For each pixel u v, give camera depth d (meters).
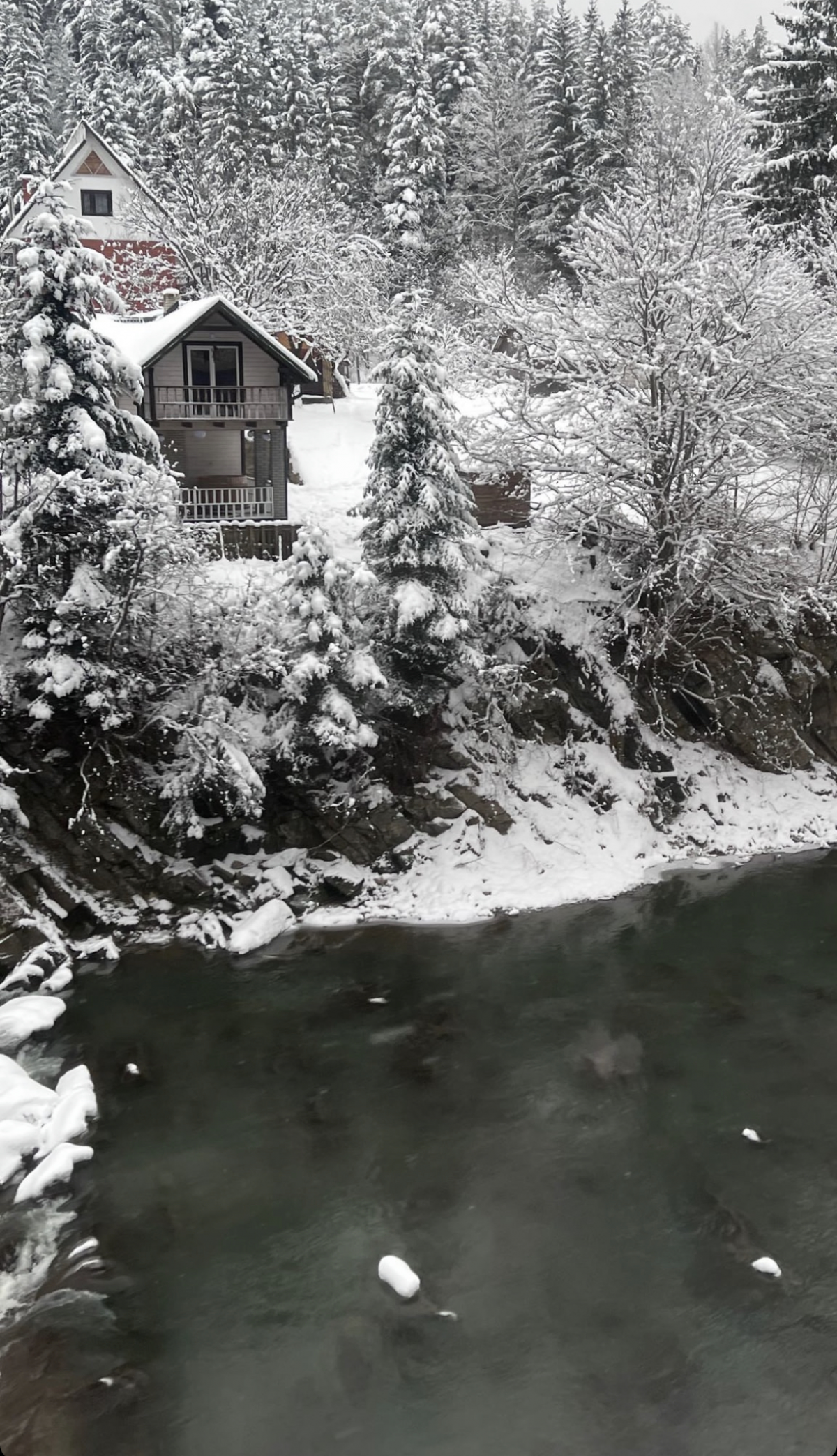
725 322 21.50
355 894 19.83
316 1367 9.67
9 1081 13.83
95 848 18.84
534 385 24.77
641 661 23.33
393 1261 10.83
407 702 20.86
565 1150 12.90
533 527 24.47
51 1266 10.98
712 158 22.88
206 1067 14.73
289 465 30.86
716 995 16.72
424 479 19.98
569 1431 8.97
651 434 22.41
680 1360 9.70
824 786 24.53
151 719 18.98
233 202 36.81
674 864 21.91
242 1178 12.40
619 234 22.02
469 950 18.33
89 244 41.47
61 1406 9.23
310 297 36.75
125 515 17.64
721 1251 11.11
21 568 16.75
